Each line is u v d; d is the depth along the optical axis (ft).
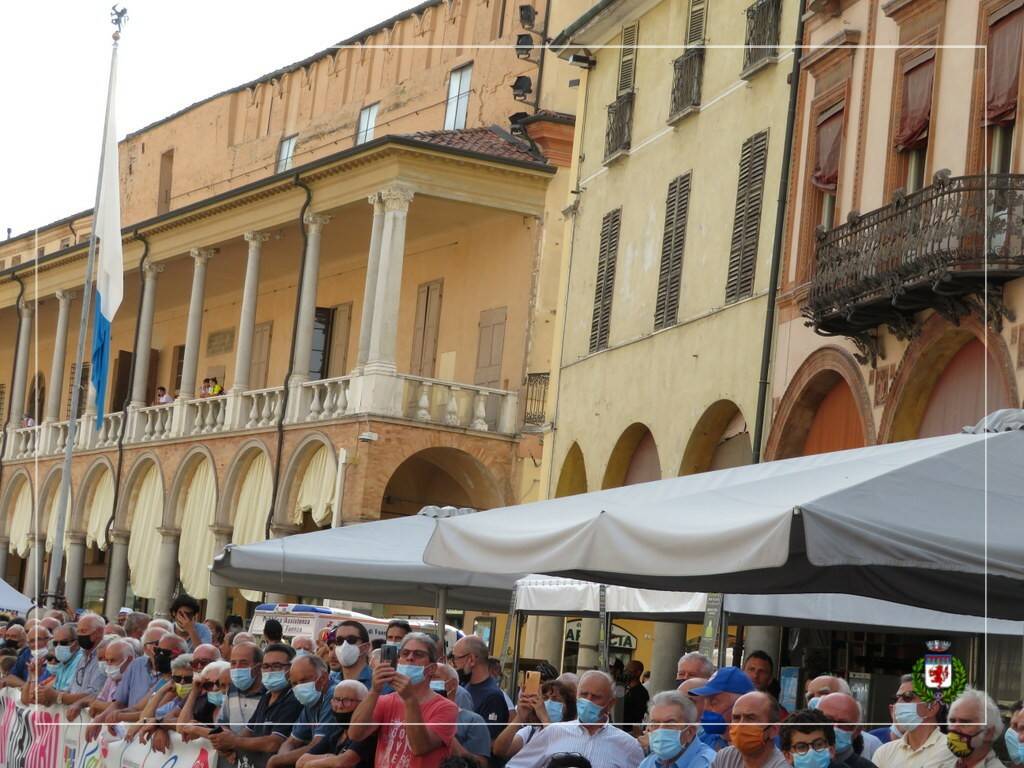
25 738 55.21
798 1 85.76
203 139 178.40
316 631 85.25
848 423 78.28
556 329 113.60
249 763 39.91
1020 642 62.85
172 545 146.51
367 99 154.51
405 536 66.18
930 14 72.28
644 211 101.96
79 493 163.22
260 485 134.00
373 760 35.81
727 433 90.12
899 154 74.33
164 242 153.79
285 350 157.69
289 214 135.33
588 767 31.86
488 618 117.19
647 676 88.74
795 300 81.41
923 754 33.12
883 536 30.71
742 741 30.30
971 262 63.00
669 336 95.71
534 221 128.16
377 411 121.39
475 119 139.23
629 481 101.60
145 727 44.09
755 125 89.10
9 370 205.46
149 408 154.10
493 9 140.15
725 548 33.17
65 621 70.44
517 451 125.39
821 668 78.23
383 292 123.13
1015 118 65.05
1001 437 33.94
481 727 37.83
